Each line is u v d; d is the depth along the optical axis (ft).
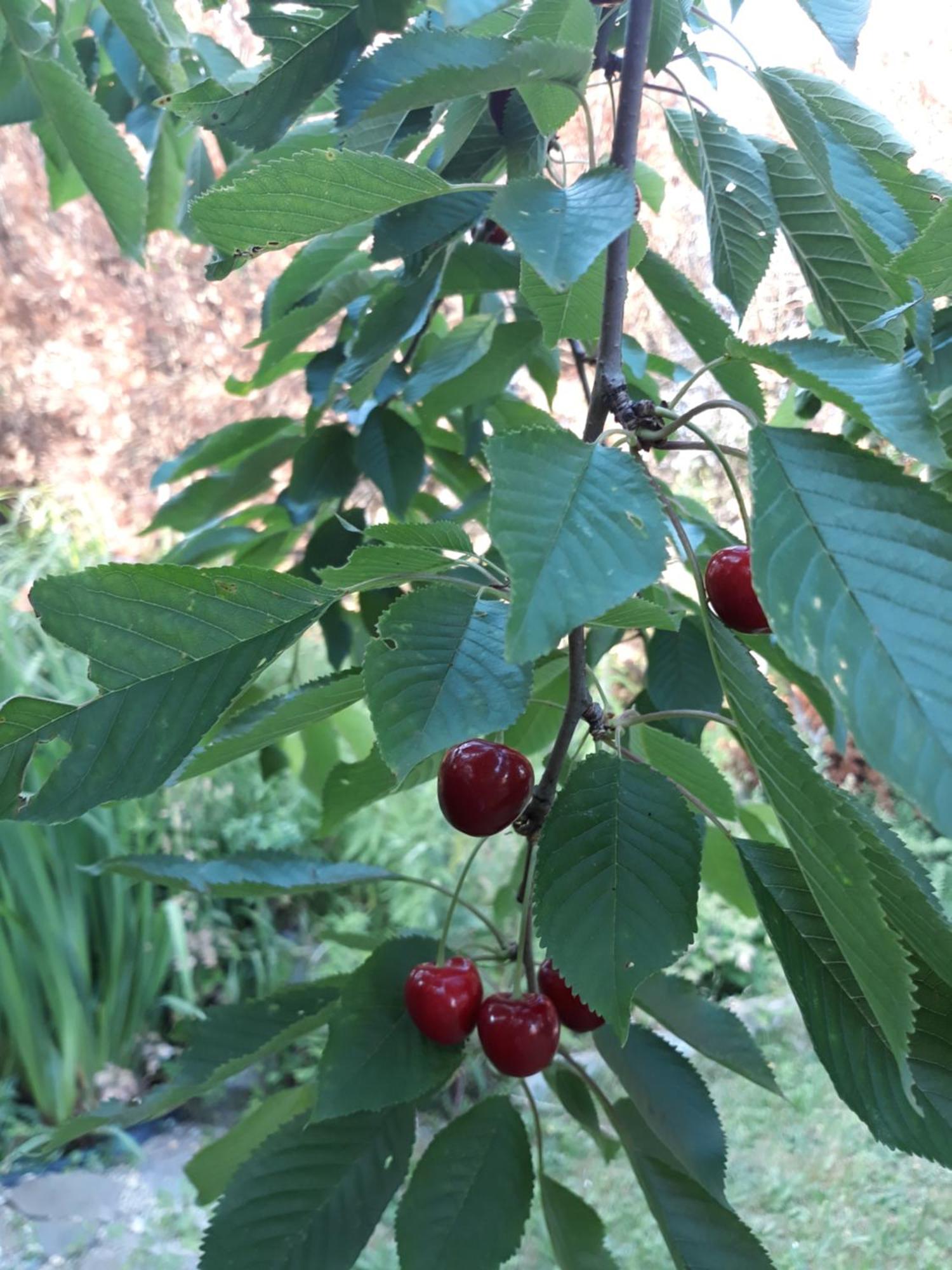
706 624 0.66
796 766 0.57
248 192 0.73
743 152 1.09
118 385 4.70
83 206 4.58
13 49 1.42
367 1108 0.96
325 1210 1.01
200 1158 1.27
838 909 0.61
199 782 3.59
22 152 4.55
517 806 0.84
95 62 1.90
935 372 1.11
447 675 0.73
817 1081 3.11
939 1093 0.78
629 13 0.83
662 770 1.16
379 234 1.02
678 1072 1.06
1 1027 3.15
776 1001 3.54
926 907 0.67
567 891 0.81
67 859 3.10
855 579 0.56
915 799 0.49
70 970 3.10
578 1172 2.89
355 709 1.81
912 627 0.54
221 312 4.53
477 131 1.12
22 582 3.62
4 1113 3.06
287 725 0.94
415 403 1.44
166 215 2.02
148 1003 3.29
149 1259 2.61
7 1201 2.79
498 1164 1.02
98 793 0.76
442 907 3.55
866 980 0.62
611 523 0.59
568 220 0.66
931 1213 2.59
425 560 0.84
